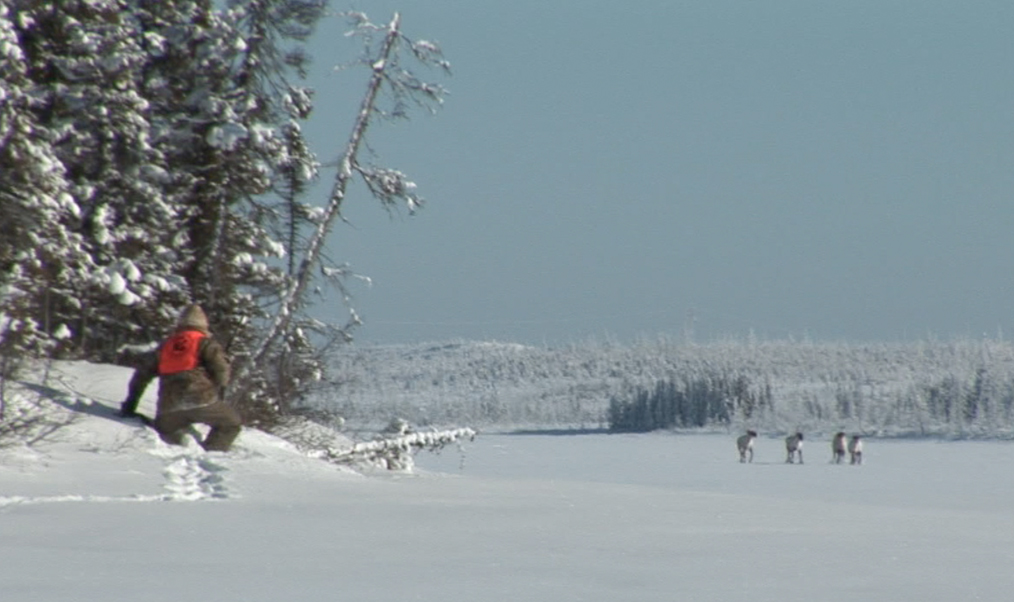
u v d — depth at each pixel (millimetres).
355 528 32219
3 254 64625
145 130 77562
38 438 44531
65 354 67875
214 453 48938
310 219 83312
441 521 34219
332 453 70188
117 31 77938
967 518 43469
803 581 25281
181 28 82375
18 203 65750
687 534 32938
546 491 46625
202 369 51250
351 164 78750
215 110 80062
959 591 24297
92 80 77125
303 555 27516
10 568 24734
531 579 24984
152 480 40344
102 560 25922
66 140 75438
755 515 39625
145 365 51531
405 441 73062
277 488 40969
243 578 24359
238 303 80812
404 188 79688
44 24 76312
